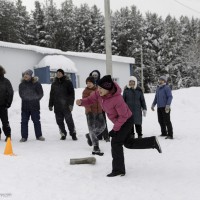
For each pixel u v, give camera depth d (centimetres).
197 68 5044
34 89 852
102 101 514
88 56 2514
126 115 510
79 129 1058
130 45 5072
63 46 4556
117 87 507
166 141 836
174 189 451
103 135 839
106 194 433
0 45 1981
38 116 866
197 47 5156
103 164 595
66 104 862
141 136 905
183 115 1370
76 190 450
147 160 625
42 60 2178
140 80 4797
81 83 2484
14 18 4444
